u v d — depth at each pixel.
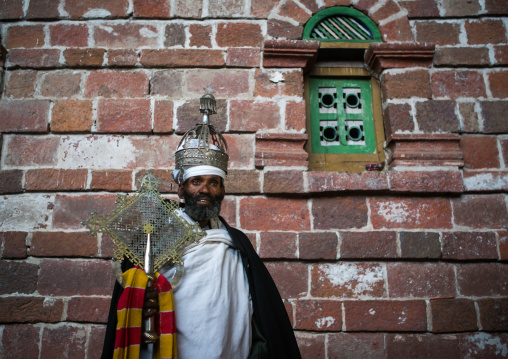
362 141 3.86
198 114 3.62
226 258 2.30
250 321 2.26
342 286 3.25
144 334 1.97
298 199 3.45
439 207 3.45
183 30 3.85
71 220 3.37
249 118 3.63
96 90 3.69
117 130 3.56
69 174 3.45
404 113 3.69
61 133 3.58
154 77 3.73
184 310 2.09
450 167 3.52
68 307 3.17
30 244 3.30
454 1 3.95
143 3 3.89
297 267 3.29
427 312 3.20
